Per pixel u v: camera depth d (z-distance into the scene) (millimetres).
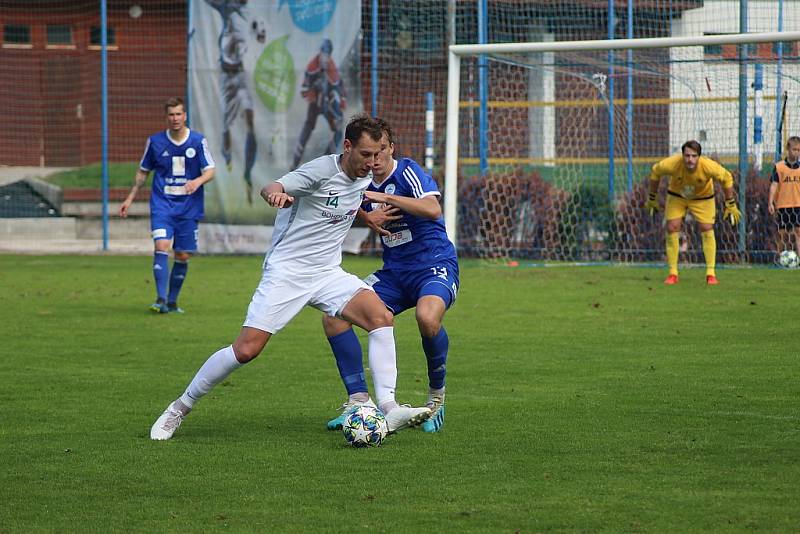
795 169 46594
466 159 55188
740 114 48281
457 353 26500
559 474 15273
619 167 52812
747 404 20094
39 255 58250
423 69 56375
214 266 51250
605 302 36344
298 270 17922
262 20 54969
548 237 52750
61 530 12961
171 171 34719
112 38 79938
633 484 14703
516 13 57469
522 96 56156
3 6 80062
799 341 27672
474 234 54094
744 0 48219
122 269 50250
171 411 17781
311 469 15734
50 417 19531
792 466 15578
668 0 57406
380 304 18281
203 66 55812
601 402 20469
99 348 27688
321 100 54656
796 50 46406
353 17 54000
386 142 18297
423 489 14570
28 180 76688
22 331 30672
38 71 81125
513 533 12656
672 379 22750
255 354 17719
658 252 50969
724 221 49250
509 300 37125
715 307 34688
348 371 18656
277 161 55500
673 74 50500
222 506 13875
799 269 47000
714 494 14148
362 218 18750
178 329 31094
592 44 42938
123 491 14609
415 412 17141
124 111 80750
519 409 19938
